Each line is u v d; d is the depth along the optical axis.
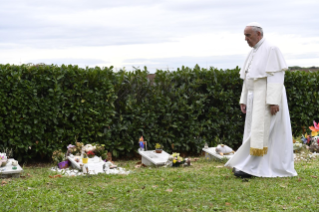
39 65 7.48
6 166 6.13
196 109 8.88
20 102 7.14
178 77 8.89
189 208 4.34
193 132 8.83
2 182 5.45
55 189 5.11
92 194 4.92
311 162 7.36
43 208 4.26
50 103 7.41
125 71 8.49
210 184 5.45
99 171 6.45
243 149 5.98
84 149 7.22
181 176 6.00
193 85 8.87
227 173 6.27
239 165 5.93
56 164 7.21
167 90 8.79
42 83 7.34
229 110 9.15
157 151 7.77
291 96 9.76
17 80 7.10
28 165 7.37
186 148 8.80
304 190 4.97
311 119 10.04
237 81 9.05
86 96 7.78
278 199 4.61
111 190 5.09
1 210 4.12
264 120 5.73
